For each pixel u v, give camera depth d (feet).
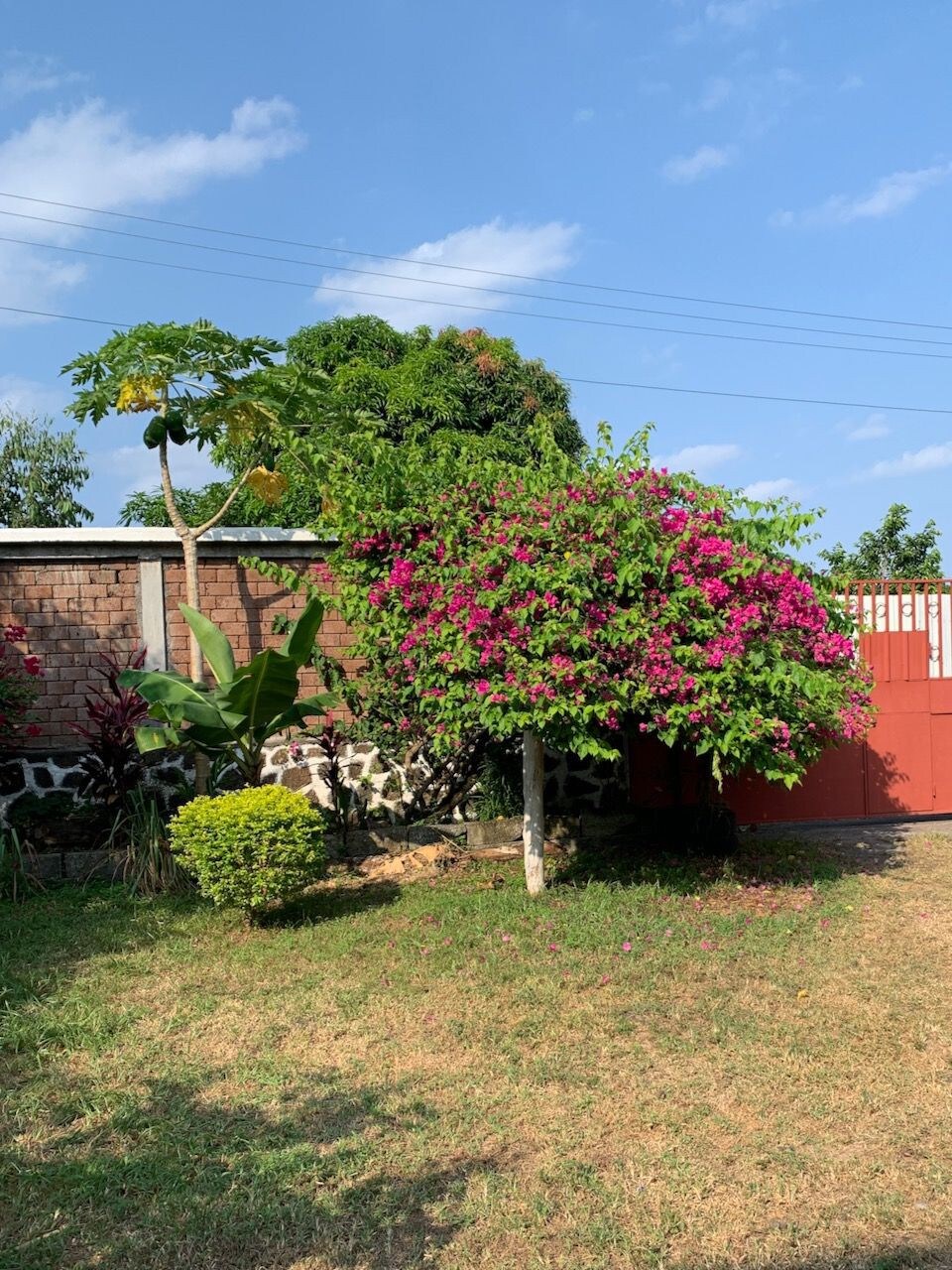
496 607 20.70
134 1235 10.66
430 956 19.02
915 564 54.95
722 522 22.61
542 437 23.47
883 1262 10.15
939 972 18.15
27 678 25.63
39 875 25.05
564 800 29.53
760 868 25.84
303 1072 14.37
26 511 60.44
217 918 21.95
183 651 27.63
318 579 28.25
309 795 27.94
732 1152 12.14
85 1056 14.96
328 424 28.02
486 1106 13.25
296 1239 10.61
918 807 32.32
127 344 25.70
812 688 20.65
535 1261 10.21
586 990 17.28
